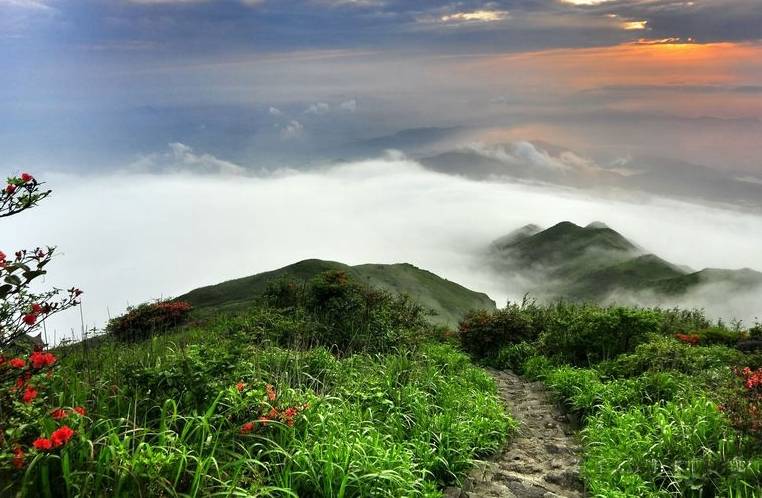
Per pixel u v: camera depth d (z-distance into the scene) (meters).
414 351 13.05
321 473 5.58
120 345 11.33
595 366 14.30
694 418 7.97
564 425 10.70
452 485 7.02
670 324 20.27
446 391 10.59
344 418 7.28
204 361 6.72
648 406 9.35
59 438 4.32
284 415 6.19
